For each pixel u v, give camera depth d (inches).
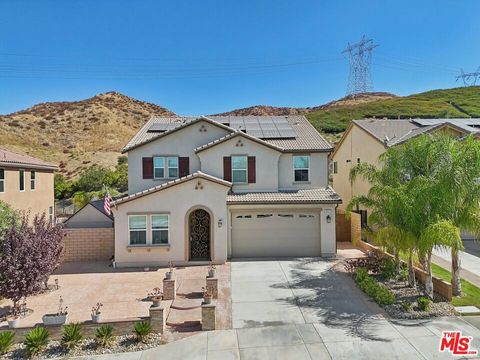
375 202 645.3
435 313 518.0
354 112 3612.2
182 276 716.7
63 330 456.4
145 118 4690.0
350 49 5004.9
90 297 607.5
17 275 507.2
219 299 588.4
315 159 919.7
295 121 1149.1
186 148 918.4
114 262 791.7
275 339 453.4
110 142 3518.7
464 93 3786.9
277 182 900.6
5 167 1003.3
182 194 802.2
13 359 422.3
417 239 553.3
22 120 3612.2
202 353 423.8
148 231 800.3
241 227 864.3
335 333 466.0
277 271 742.5
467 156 561.6
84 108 4306.1
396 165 632.4
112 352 431.5
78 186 2080.5
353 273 704.4
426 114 3107.8
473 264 766.5
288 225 868.6
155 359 414.6
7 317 528.4
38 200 1211.9
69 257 843.4
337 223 1027.3
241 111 6574.8
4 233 549.6
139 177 914.1
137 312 542.3
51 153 2920.8
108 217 963.3
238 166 898.7
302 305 560.1
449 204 542.9
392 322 497.0
